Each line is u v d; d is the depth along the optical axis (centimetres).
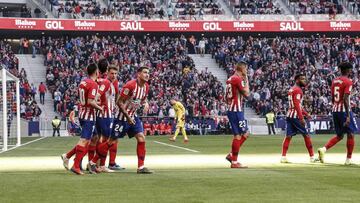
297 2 9256
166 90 7181
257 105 7362
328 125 7006
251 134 6838
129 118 2136
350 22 8738
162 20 8375
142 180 1894
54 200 1472
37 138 5922
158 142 4859
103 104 2188
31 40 8612
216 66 8306
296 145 4181
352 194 1555
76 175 2083
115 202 1438
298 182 1816
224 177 1967
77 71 7294
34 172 2222
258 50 8138
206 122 6919
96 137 2208
